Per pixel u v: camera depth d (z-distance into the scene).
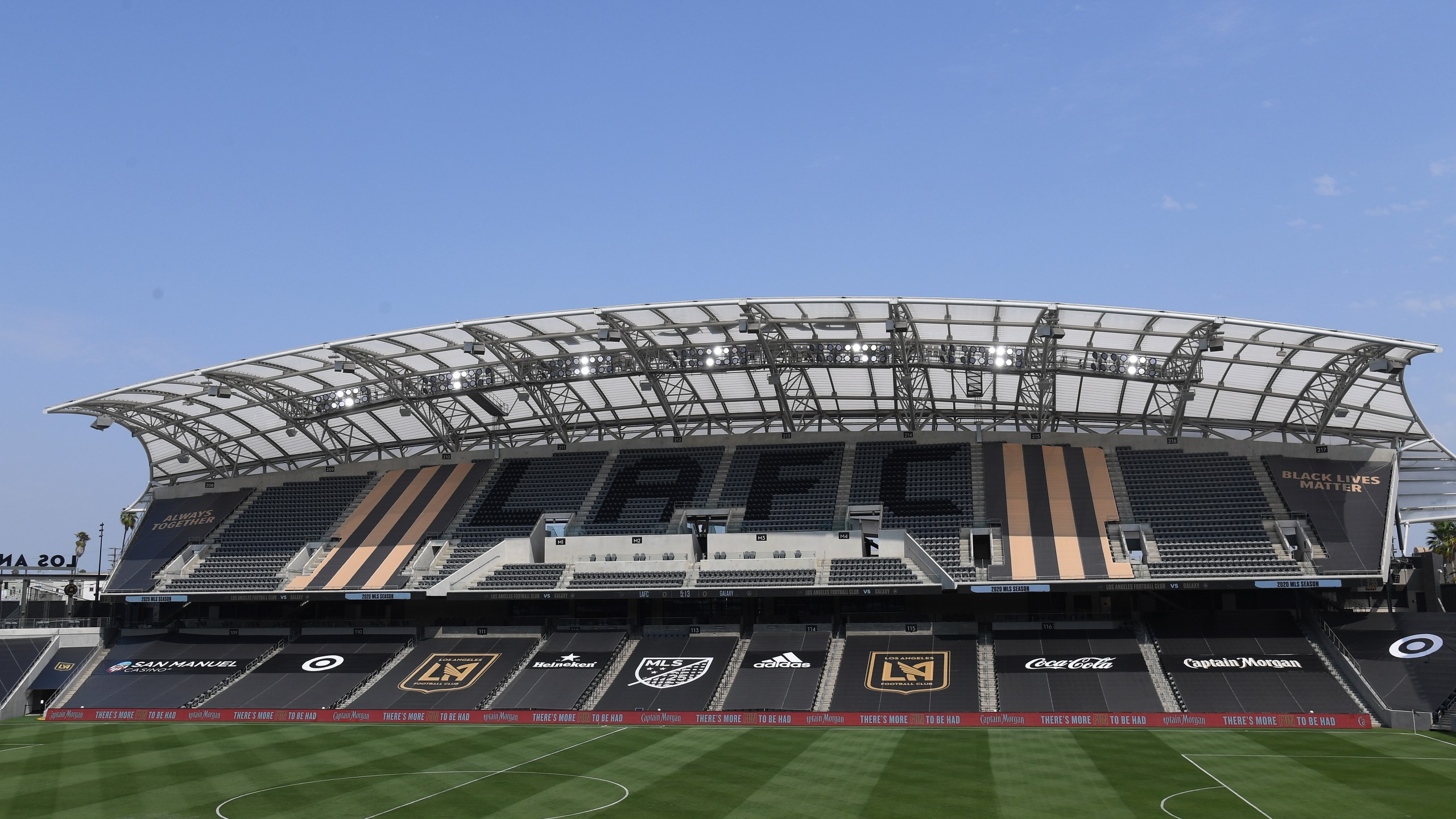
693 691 67.62
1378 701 58.25
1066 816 37.62
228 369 71.88
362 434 90.50
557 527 81.06
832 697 65.44
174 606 87.62
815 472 80.69
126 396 77.75
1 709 74.25
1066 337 64.31
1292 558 66.69
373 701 70.25
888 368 68.62
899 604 74.19
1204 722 58.00
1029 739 55.00
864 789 42.53
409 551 80.94
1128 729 58.12
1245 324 58.41
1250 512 70.75
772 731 59.50
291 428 88.94
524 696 69.06
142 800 42.81
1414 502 70.75
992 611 73.12
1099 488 74.94
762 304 60.97
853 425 82.88
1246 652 65.56
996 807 39.03
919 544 72.25
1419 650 62.78
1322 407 70.94
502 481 86.50
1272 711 59.25
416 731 62.00
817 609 75.31
